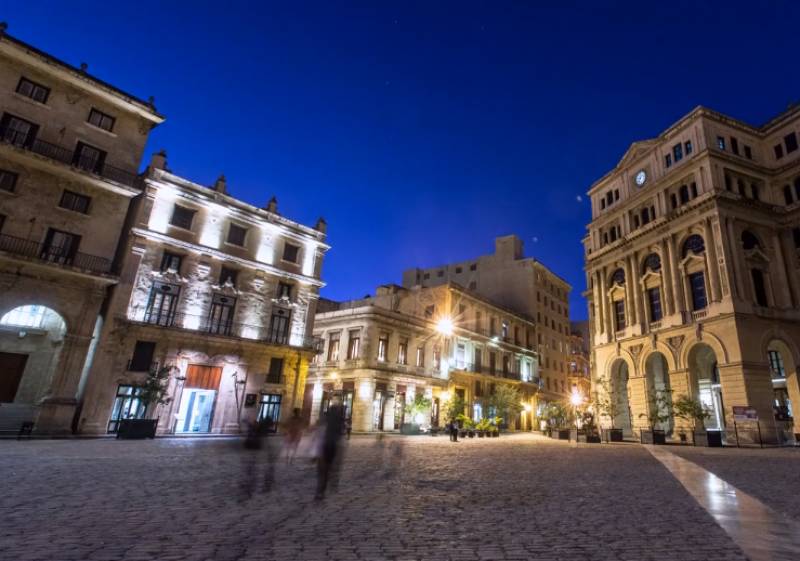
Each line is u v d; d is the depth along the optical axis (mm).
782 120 35719
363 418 35125
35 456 13406
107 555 4797
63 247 23453
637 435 34031
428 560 4852
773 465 15305
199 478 10398
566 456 18672
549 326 65062
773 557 4973
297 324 31703
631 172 41719
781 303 31734
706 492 9547
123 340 23969
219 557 4809
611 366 39250
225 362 27422
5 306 21156
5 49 22328
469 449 22078
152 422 22047
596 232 44375
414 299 48281
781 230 33562
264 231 31000
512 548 5348
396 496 8688
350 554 4996
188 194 27297
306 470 12078
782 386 32500
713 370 35438
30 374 23453
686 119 36062
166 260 26438
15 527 5797
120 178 25500
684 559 4945
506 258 64062
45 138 23406
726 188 32906
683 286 33406
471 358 47812
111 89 25469
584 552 5211
